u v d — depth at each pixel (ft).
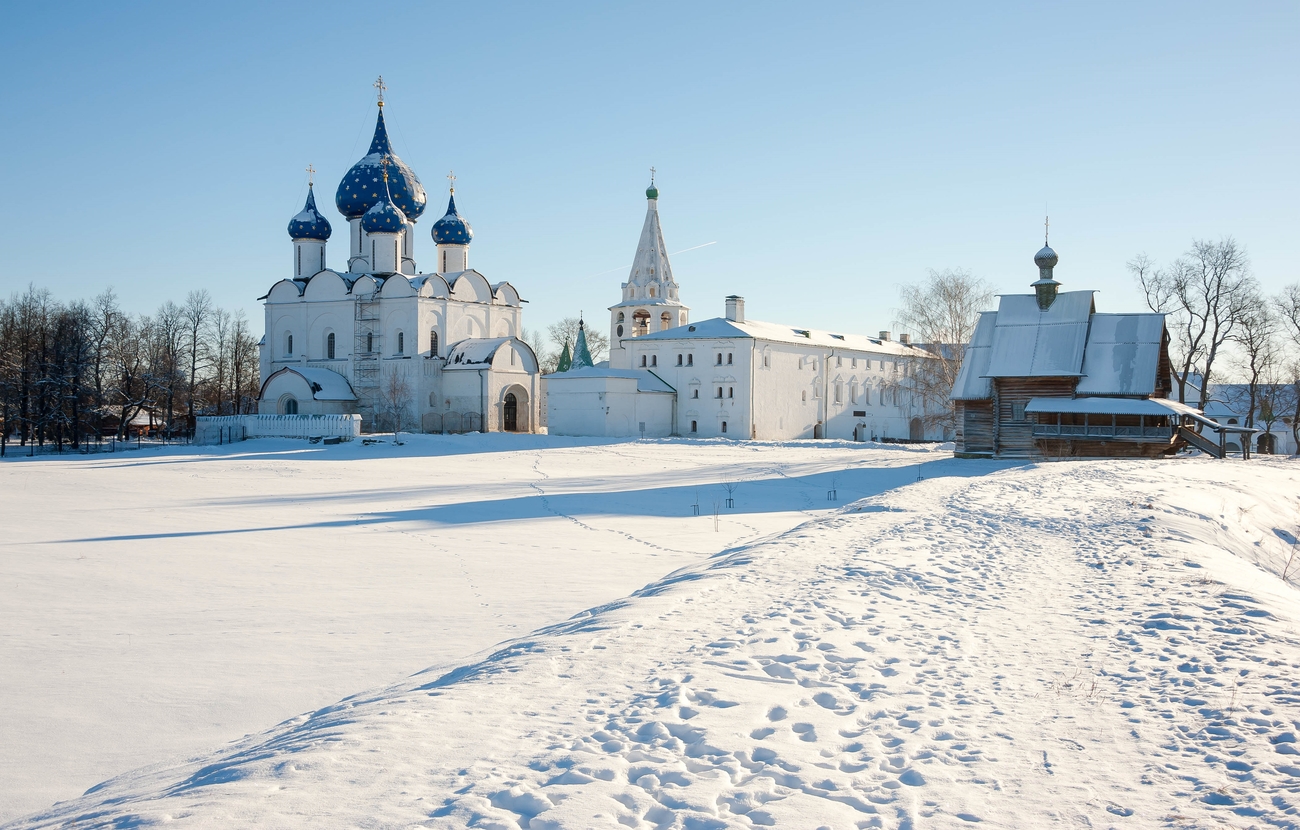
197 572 60.08
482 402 268.00
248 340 352.69
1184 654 30.40
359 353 278.87
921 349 336.29
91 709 32.17
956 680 27.53
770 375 270.67
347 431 238.89
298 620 45.83
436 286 275.59
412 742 20.90
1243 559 64.54
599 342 473.26
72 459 203.10
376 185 294.46
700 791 18.43
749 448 207.10
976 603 39.83
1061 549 55.62
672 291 298.76
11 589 54.19
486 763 19.71
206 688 34.47
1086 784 19.48
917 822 17.35
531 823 16.72
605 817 16.93
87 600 51.06
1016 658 30.35
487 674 27.63
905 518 68.85
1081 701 25.41
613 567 62.34
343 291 281.33
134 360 311.68
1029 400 161.27
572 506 104.37
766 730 22.62
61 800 24.35
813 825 17.11
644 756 20.36
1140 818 17.72
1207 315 212.64
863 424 314.35
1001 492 88.94
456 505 105.29
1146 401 151.84
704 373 267.39
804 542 56.24
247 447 229.25
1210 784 19.47
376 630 43.57
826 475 144.05
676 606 37.19
